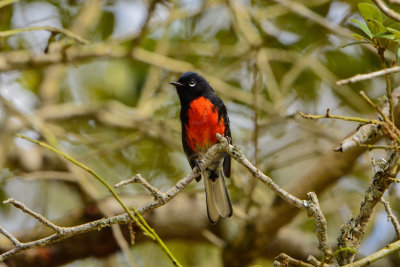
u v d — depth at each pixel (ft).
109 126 40.06
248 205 33.14
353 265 16.97
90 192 34.42
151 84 40.19
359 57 39.04
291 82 37.96
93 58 37.63
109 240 34.04
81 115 39.55
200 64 41.29
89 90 43.60
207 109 31.19
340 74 39.22
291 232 36.73
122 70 41.88
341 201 38.32
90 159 39.93
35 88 43.14
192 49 41.65
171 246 40.50
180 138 41.09
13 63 35.58
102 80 43.57
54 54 35.83
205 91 31.89
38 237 33.45
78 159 36.58
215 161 30.76
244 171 37.52
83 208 34.22
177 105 41.06
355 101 38.22
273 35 38.78
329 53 39.83
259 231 33.17
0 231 18.53
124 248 29.43
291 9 35.70
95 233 33.73
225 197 30.58
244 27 38.37
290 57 39.86
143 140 40.16
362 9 17.02
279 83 42.86
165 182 38.86
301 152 42.80
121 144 37.73
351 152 31.68
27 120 34.22
